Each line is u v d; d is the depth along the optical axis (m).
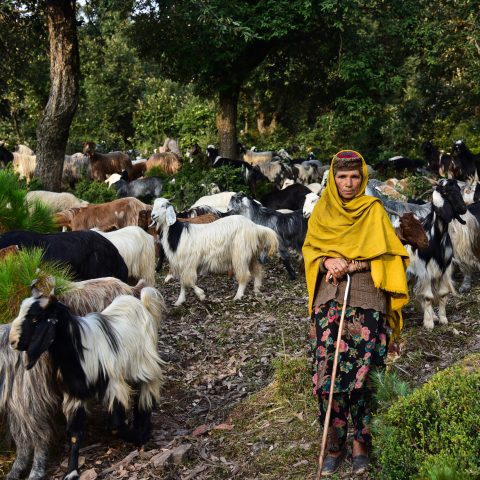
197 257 8.75
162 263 10.84
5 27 18.77
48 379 4.52
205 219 10.55
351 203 3.76
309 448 4.41
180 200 16.34
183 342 7.36
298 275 10.34
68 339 4.32
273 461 4.36
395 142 28.08
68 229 10.85
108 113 37.91
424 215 9.56
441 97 28.34
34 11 17.86
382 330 3.79
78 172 21.62
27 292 5.08
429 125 28.64
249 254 8.97
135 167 22.58
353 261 3.73
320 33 20.09
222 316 8.27
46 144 14.41
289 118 30.48
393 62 21.14
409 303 7.58
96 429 5.22
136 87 38.16
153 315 5.10
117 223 11.07
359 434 3.83
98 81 37.59
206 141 29.50
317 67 22.23
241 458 4.53
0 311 5.09
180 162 22.38
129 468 4.60
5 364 4.54
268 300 8.77
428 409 3.48
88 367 4.41
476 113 28.64
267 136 31.80
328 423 3.60
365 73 19.45
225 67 19.58
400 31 19.73
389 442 3.44
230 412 5.35
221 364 6.68
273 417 4.99
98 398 4.54
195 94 21.78
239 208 10.43
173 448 4.73
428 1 21.38
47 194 11.95
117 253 6.90
